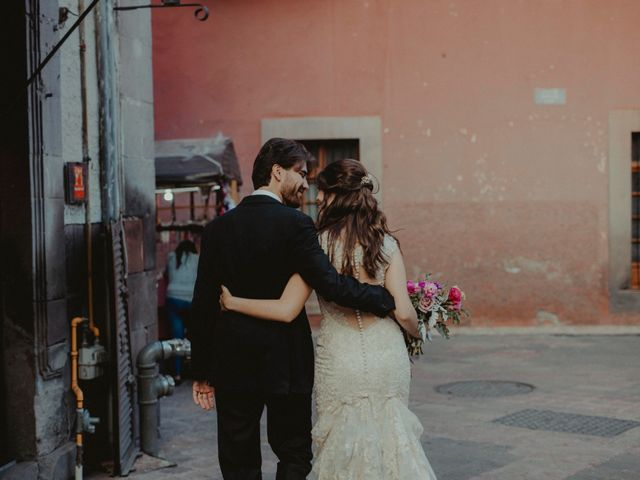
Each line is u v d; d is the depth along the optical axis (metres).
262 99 13.45
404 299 3.81
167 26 13.61
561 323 13.08
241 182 10.93
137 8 6.44
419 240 13.27
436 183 13.23
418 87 13.24
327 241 3.88
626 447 6.24
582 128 13.06
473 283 13.17
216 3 13.48
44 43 5.27
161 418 7.60
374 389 3.80
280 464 3.90
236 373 3.81
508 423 7.09
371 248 3.79
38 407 5.20
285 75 13.41
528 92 13.11
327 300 3.73
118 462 5.66
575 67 13.06
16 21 5.10
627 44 13.02
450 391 8.57
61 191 5.48
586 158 13.06
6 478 4.88
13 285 5.18
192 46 13.57
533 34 13.10
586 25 13.05
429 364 10.27
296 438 3.92
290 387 3.81
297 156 3.96
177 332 9.78
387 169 13.28
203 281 3.91
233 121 13.49
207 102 13.55
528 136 13.12
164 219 13.04
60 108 5.50
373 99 13.30
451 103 13.20
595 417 7.25
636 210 13.15
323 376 3.86
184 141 10.41
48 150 5.31
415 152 13.26
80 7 5.88
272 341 3.80
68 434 5.61
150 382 6.24
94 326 5.94
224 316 3.87
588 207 13.06
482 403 7.94
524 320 13.12
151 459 6.06
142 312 6.70
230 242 3.86
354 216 3.88
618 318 12.99
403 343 3.91
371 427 3.78
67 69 5.73
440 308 4.08
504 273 13.14
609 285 13.02
